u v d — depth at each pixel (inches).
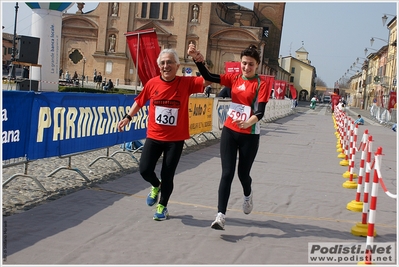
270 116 1100.5
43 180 283.3
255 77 193.8
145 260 163.2
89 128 310.8
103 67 2246.6
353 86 4389.8
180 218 216.7
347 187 313.7
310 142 623.8
